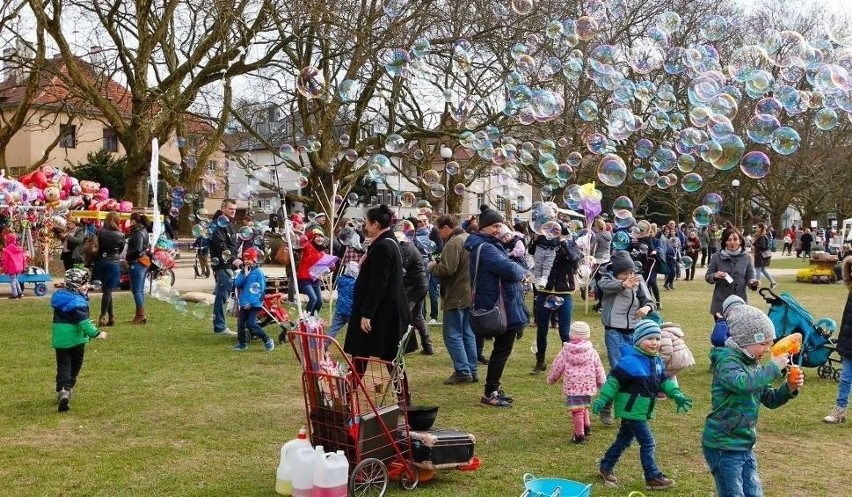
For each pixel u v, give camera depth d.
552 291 7.67
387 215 5.54
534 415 5.94
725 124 8.00
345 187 18.80
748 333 3.53
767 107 8.15
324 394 4.36
